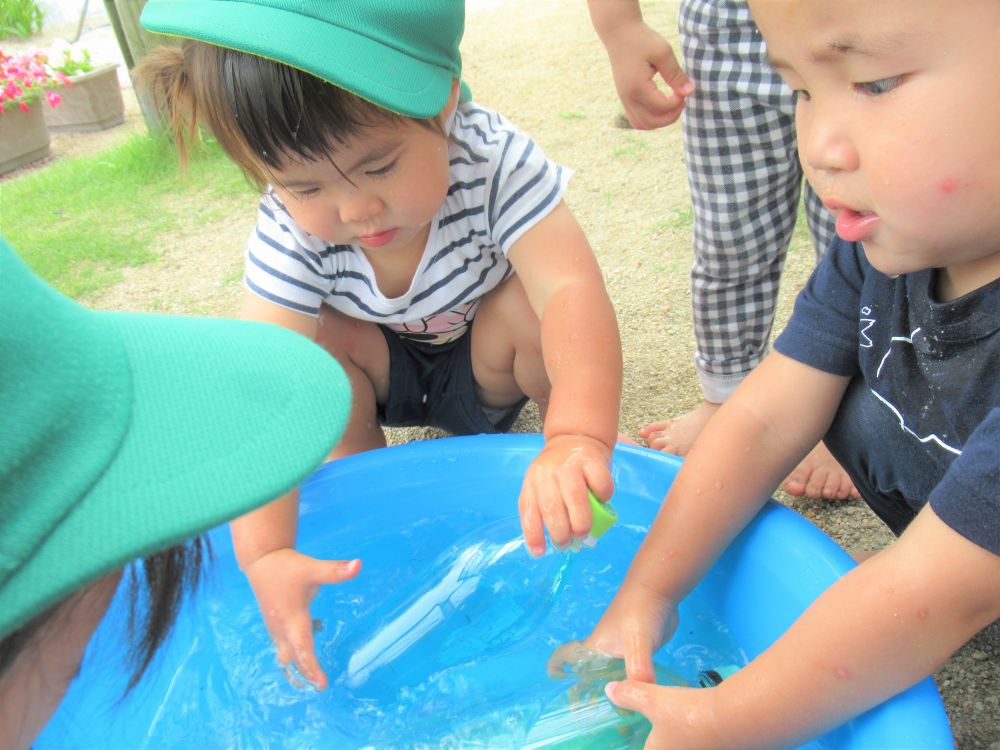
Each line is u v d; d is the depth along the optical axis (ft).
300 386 2.37
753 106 5.18
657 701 3.50
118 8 11.94
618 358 4.66
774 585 4.09
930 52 2.63
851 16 2.67
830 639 3.18
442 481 4.99
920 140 2.74
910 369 3.84
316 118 3.93
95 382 2.05
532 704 4.00
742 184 5.43
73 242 10.27
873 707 3.28
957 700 4.20
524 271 5.03
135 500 2.00
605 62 13.70
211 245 9.98
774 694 3.28
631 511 4.82
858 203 3.02
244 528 4.32
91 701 4.06
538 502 3.87
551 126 11.66
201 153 12.16
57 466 1.93
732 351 5.94
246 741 4.10
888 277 3.85
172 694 4.28
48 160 14.21
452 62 4.50
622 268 8.29
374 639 4.47
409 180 4.30
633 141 10.86
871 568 3.21
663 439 6.05
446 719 4.03
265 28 3.78
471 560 4.70
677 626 4.33
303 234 5.02
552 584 4.66
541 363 5.64
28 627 2.04
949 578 3.00
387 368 5.90
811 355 4.16
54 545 1.89
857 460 4.45
